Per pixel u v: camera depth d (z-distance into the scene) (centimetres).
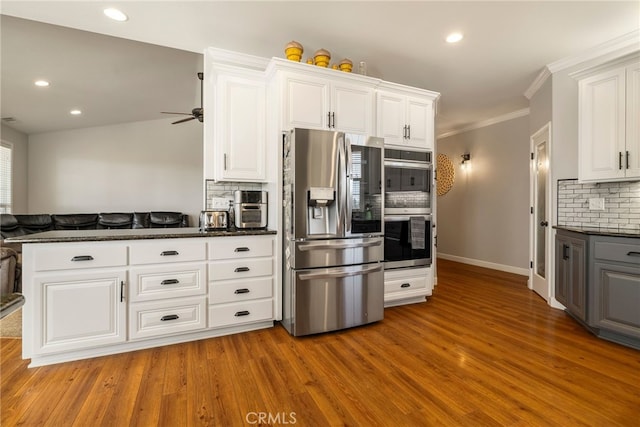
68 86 445
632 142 262
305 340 255
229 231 272
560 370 207
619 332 242
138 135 675
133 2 237
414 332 272
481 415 162
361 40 296
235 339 255
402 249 335
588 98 290
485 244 559
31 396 176
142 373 201
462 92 425
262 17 259
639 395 179
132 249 227
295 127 274
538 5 244
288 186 268
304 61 326
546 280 361
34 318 205
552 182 349
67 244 211
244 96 284
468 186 591
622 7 246
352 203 284
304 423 157
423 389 186
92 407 168
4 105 499
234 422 157
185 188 695
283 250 278
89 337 217
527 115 488
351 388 186
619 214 296
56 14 251
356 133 302
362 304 285
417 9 249
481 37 291
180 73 417
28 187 640
